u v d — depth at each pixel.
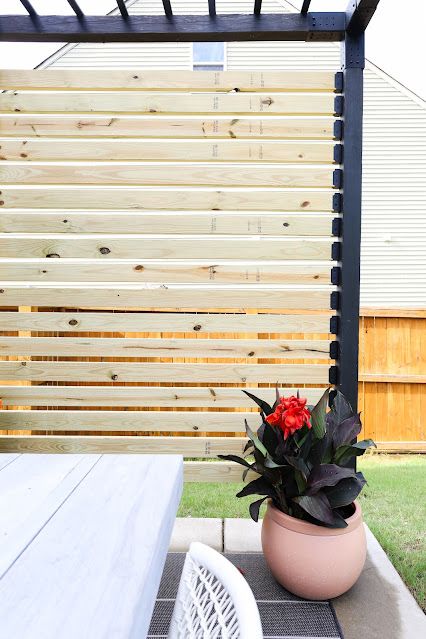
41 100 2.28
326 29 2.23
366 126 5.59
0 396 2.37
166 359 3.65
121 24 2.23
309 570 1.71
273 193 2.30
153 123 2.29
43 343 2.36
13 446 2.36
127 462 1.16
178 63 5.43
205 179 2.30
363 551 1.78
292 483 1.80
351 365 2.27
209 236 3.21
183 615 0.73
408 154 5.57
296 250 2.31
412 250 5.58
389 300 5.59
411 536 2.56
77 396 2.37
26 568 0.70
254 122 2.29
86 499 0.94
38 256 2.33
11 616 0.59
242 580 0.64
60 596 0.63
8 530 0.81
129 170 2.30
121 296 2.34
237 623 0.56
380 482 3.49
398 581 1.95
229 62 5.45
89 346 2.37
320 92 2.34
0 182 2.30
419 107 5.56
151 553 0.74
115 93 2.29
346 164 2.25
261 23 2.22
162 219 2.32
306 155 2.29
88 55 5.44
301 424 1.72
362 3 1.99
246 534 2.37
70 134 2.30
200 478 2.37
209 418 2.37
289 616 1.71
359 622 1.69
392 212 5.58
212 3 2.17
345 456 1.89
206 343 2.36
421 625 1.67
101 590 0.64
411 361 4.36
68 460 1.17
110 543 0.77
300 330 2.32
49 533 0.80
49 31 2.23
